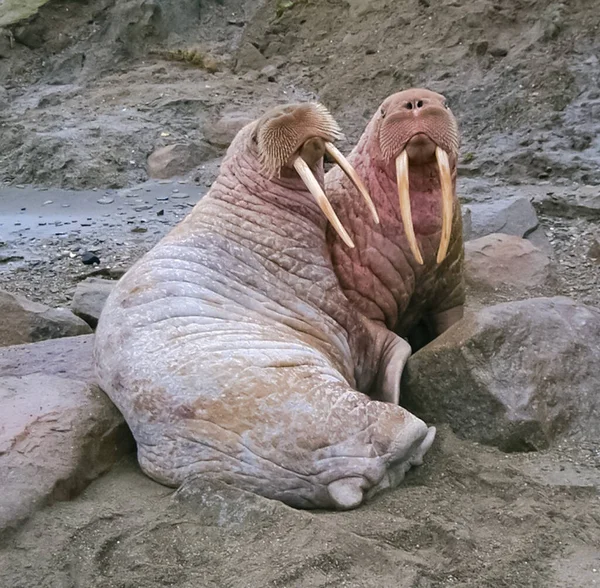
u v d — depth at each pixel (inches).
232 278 185.8
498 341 195.3
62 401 180.2
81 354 218.2
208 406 163.2
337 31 658.8
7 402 180.7
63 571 145.9
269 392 163.3
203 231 191.5
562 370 195.8
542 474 175.8
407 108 183.9
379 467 163.0
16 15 705.6
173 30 698.2
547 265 272.2
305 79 628.4
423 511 160.9
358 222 198.8
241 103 594.2
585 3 568.1
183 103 592.7
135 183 510.0
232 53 672.4
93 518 157.1
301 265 191.3
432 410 194.1
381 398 193.9
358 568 143.1
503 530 155.2
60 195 493.4
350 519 156.5
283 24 682.8
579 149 461.7
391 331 203.9
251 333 175.5
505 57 564.1
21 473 161.5
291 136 185.2
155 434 167.5
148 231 410.0
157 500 163.9
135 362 171.8
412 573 140.3
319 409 163.5
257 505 154.2
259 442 160.7
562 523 156.3
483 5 597.6
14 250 383.6
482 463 178.9
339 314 193.3
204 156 532.4
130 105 605.3
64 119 588.1
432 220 195.9
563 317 205.5
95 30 703.1
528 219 335.3
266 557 144.9
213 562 145.7
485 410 190.2
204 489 158.7
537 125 494.0
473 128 512.4
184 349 170.1
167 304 177.5
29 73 687.7
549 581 141.9
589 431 192.9
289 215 194.1
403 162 184.2
